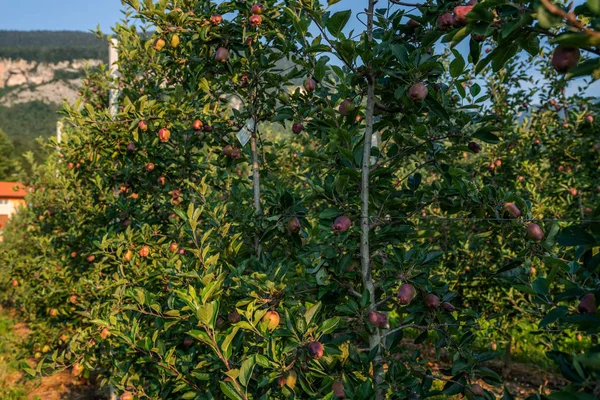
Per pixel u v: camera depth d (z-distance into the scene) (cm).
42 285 599
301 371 216
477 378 245
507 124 586
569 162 602
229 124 364
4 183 3778
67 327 590
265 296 231
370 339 255
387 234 262
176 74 408
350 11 223
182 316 248
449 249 581
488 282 523
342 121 277
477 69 174
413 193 288
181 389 252
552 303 185
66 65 18362
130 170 434
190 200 425
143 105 346
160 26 322
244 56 345
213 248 298
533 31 151
